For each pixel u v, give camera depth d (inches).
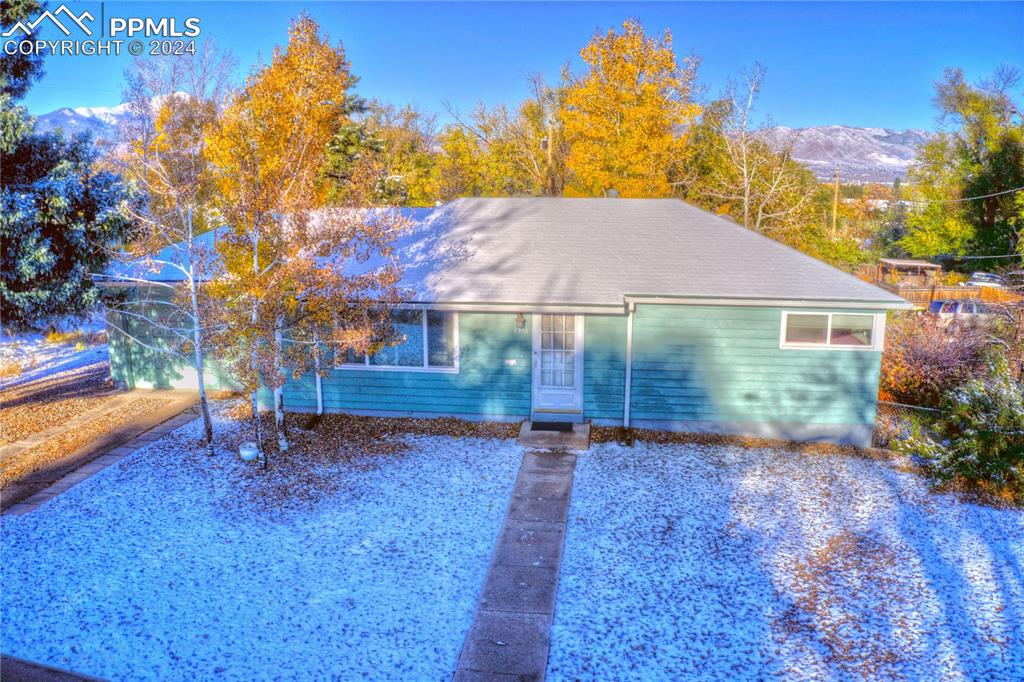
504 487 419.2
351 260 558.9
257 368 417.4
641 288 497.7
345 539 355.6
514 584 315.0
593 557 338.0
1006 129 1604.3
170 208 494.3
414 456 467.2
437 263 549.0
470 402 534.0
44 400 608.1
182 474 436.5
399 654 267.0
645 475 436.8
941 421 485.1
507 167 1563.7
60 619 286.8
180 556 337.4
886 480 431.8
